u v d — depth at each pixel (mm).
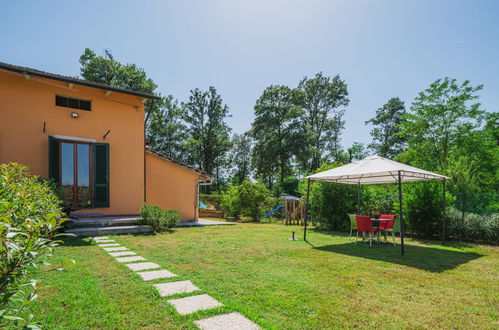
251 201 17375
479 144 22469
